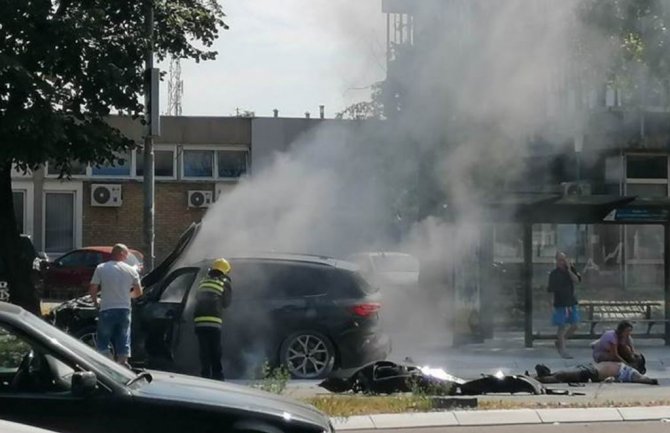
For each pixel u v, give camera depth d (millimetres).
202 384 8219
